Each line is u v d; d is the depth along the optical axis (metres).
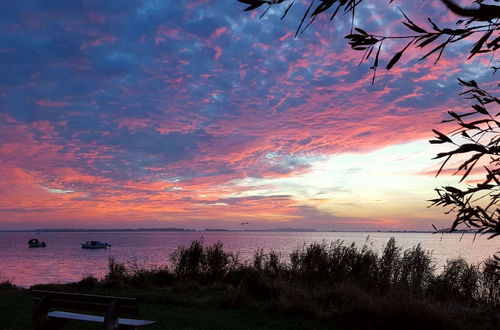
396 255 13.16
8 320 9.75
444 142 1.55
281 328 9.05
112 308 6.72
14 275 38.38
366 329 8.96
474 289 11.18
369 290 12.24
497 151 1.45
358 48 1.63
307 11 1.56
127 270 16.48
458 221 1.54
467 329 8.55
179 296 12.55
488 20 1.34
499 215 1.48
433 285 11.92
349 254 13.93
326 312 10.10
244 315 10.28
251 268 15.27
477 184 1.51
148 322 6.91
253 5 1.56
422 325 8.74
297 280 13.62
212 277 15.53
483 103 1.61
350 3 1.55
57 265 53.22
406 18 1.52
